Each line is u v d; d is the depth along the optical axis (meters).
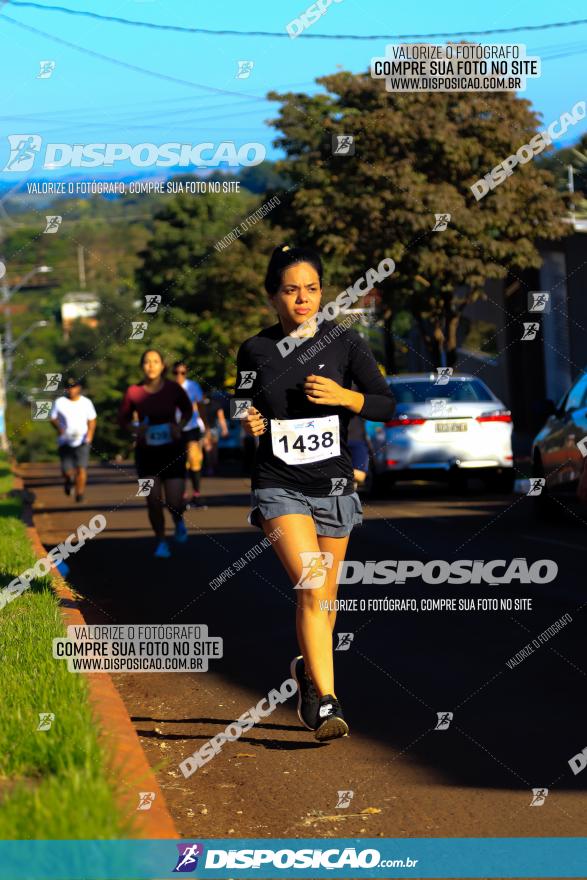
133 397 16.89
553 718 8.00
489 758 7.19
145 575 15.23
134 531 21.27
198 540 19.20
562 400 20.22
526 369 47.75
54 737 6.28
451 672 9.46
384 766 7.16
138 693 9.20
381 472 25.50
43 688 7.43
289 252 7.58
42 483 43.78
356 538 18.17
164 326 56.53
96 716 6.95
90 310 97.94
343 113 35.06
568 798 6.43
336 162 34.88
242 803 6.57
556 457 19.70
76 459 28.20
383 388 7.60
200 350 55.12
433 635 10.93
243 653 10.38
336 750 7.53
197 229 60.25
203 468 45.41
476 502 24.08
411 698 8.73
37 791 5.27
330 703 7.37
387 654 10.23
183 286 56.09
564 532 18.34
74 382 28.27
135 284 63.00
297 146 35.59
